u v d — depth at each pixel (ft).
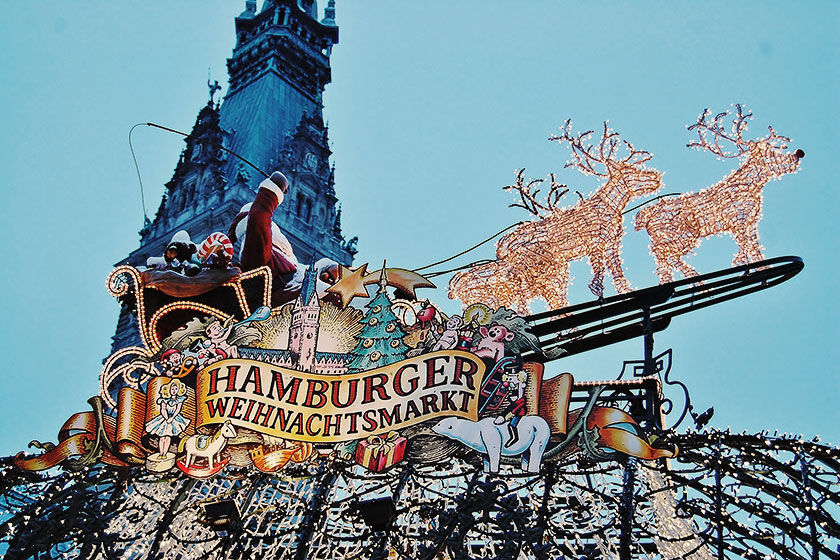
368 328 52.54
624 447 47.57
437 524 51.98
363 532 51.98
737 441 49.06
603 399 52.39
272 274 60.03
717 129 62.13
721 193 60.75
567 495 51.57
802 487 49.19
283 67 385.50
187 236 57.41
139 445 51.72
